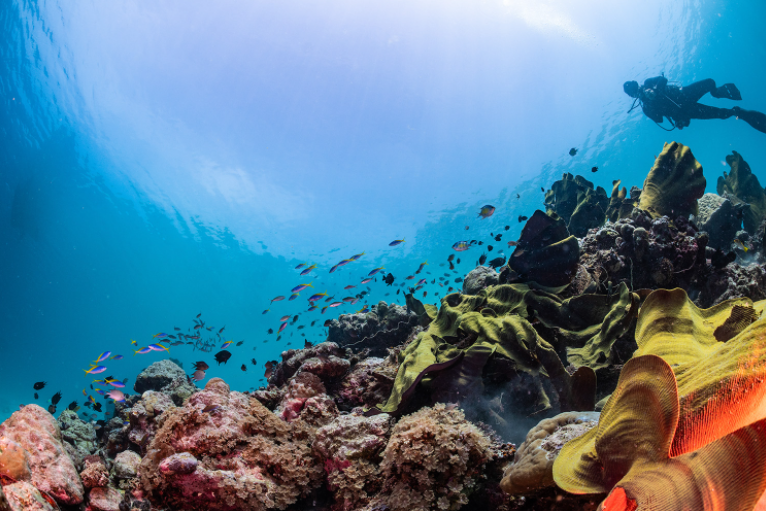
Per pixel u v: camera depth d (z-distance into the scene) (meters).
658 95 11.98
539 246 5.04
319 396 5.08
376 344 7.24
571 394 3.75
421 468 3.24
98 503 3.67
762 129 11.18
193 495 3.72
